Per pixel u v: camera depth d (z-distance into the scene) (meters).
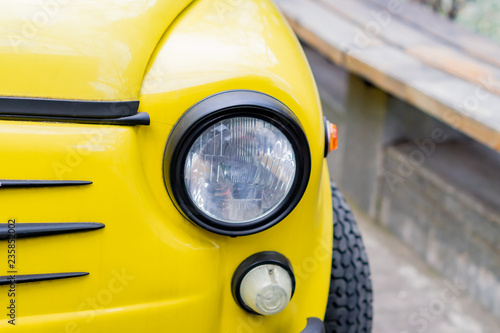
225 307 1.65
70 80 1.53
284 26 1.77
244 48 1.63
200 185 1.55
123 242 1.55
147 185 1.57
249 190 1.57
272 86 1.59
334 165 3.88
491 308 2.75
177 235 1.59
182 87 1.56
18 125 1.51
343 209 2.05
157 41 1.60
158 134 1.56
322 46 3.40
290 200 1.59
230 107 1.53
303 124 1.62
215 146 1.55
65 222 1.53
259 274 1.62
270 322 1.69
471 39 3.47
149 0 1.62
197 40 1.62
